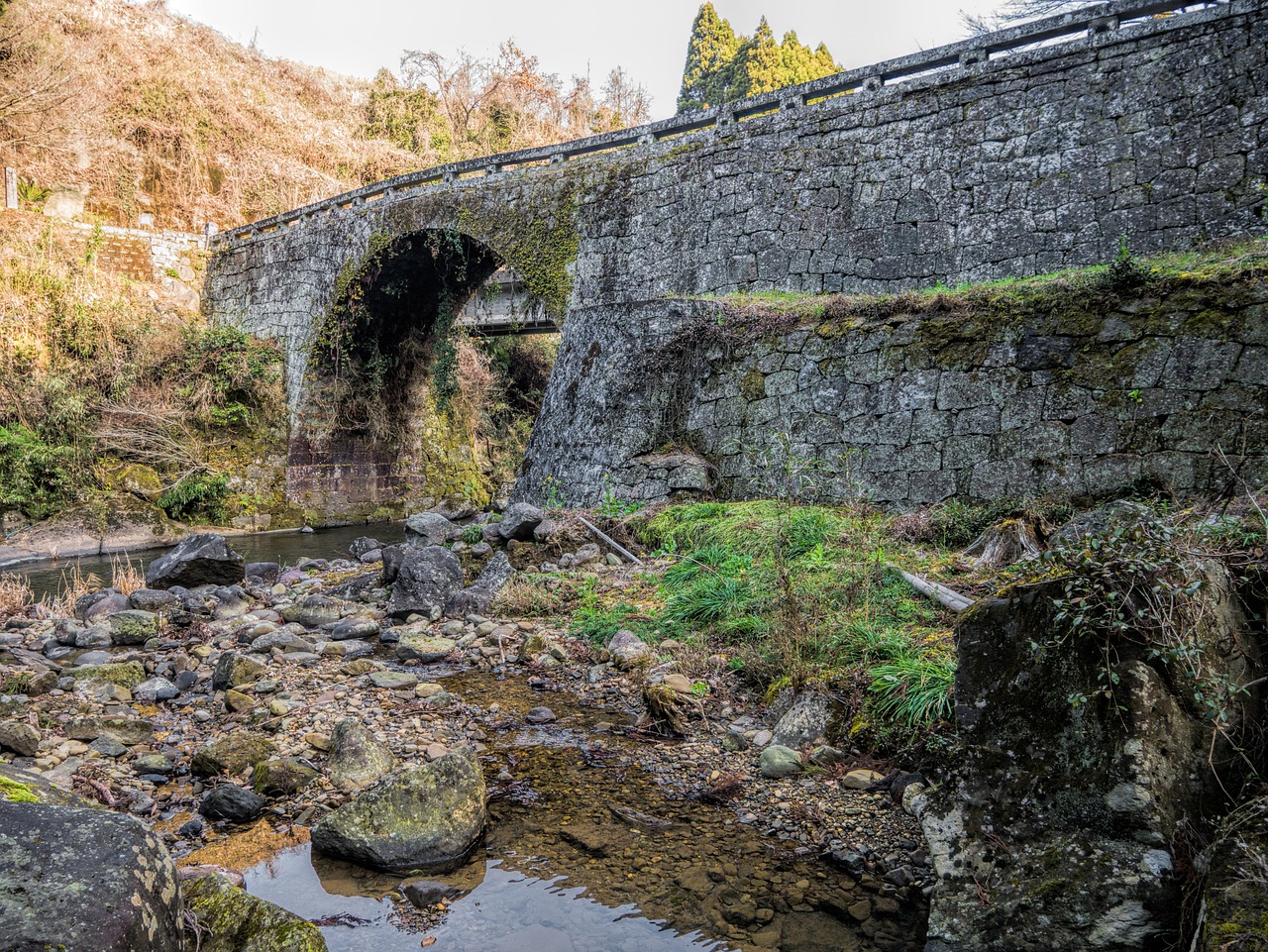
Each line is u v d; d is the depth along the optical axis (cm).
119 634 750
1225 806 288
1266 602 326
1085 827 290
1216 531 345
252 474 2127
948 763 327
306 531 2097
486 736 525
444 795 397
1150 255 1002
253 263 2302
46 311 1956
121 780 460
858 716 481
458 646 709
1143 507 514
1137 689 284
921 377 909
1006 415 847
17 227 2055
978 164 1147
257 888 360
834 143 1264
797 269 1280
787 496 948
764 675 564
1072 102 1084
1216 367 734
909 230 1195
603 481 1095
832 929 325
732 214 1346
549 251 1563
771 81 4450
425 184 1855
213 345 2116
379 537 1956
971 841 310
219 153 2702
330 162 3047
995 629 322
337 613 819
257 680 632
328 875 371
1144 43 1040
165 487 1933
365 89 3722
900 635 541
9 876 230
